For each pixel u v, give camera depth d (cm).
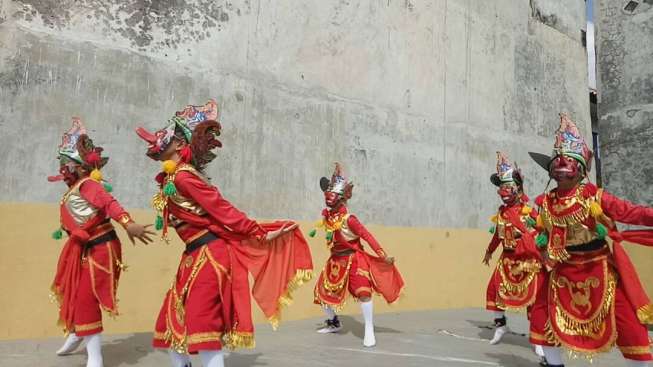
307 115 808
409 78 952
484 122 1071
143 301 634
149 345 558
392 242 889
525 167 1140
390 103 920
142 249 638
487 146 1070
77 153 460
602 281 386
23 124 578
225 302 342
